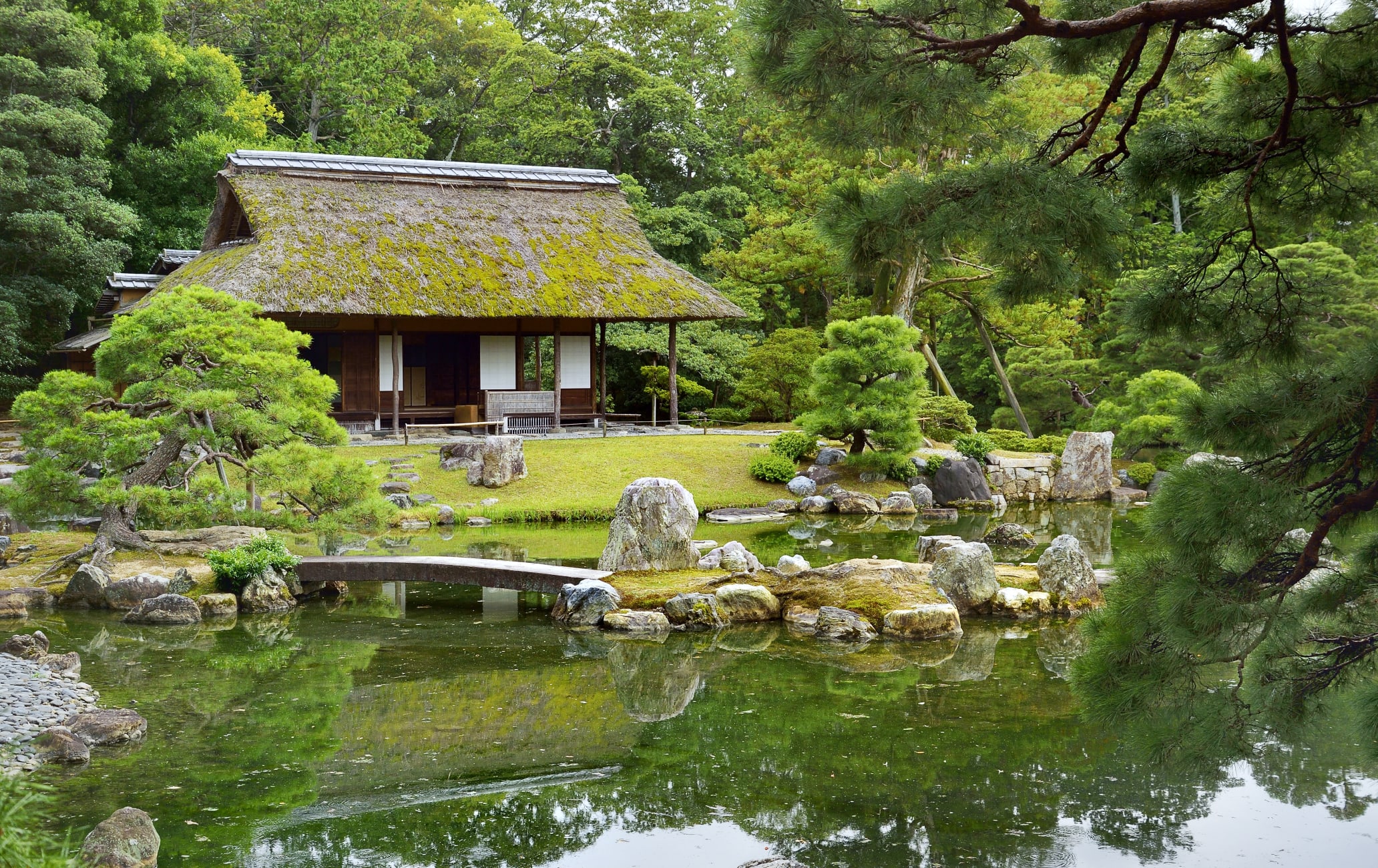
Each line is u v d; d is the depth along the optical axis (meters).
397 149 41.78
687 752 8.34
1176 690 5.61
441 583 15.45
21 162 28.16
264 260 23.28
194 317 13.84
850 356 23.42
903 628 12.06
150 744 8.32
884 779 7.72
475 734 8.73
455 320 27.91
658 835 6.78
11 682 9.29
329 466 13.75
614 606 12.70
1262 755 8.36
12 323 28.94
